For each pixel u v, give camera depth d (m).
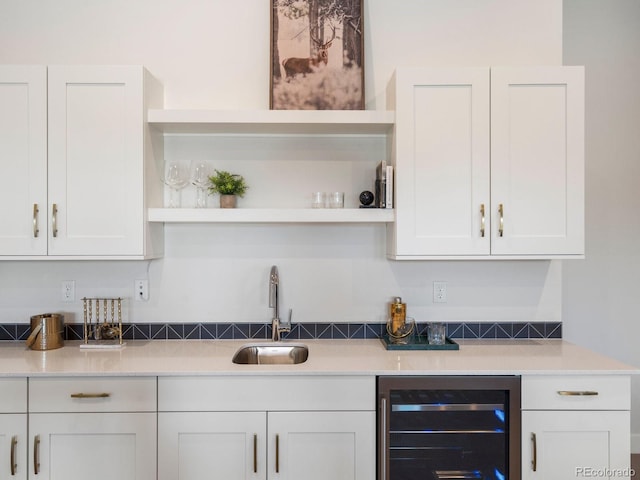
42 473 1.88
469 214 2.19
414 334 2.50
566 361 2.04
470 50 2.51
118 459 1.88
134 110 2.15
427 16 2.51
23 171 2.14
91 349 2.27
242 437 1.89
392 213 2.23
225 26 2.50
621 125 2.86
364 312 2.51
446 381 1.89
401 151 2.18
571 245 2.19
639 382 2.90
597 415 1.89
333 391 1.89
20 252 2.14
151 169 2.27
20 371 1.88
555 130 2.19
